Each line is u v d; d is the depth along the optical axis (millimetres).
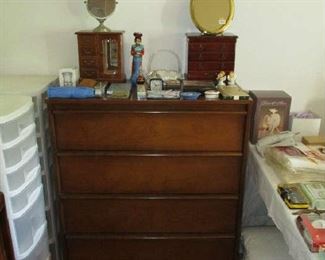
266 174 1486
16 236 1279
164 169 1574
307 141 1642
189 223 1672
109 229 1676
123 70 1727
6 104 1304
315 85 1888
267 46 1814
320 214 1161
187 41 1643
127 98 1443
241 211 1639
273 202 1369
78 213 1644
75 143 1522
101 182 1592
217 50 1616
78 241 1693
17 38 1792
